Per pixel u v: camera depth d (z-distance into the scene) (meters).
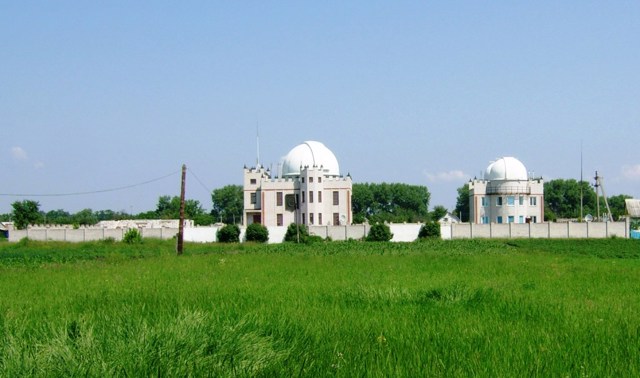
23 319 14.88
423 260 40.91
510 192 111.31
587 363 10.00
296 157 112.44
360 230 90.19
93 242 83.44
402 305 17.47
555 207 175.50
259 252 58.31
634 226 104.00
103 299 19.28
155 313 15.25
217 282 25.34
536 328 13.38
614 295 20.30
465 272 30.64
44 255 56.88
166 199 186.12
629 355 10.62
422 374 9.31
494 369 9.68
